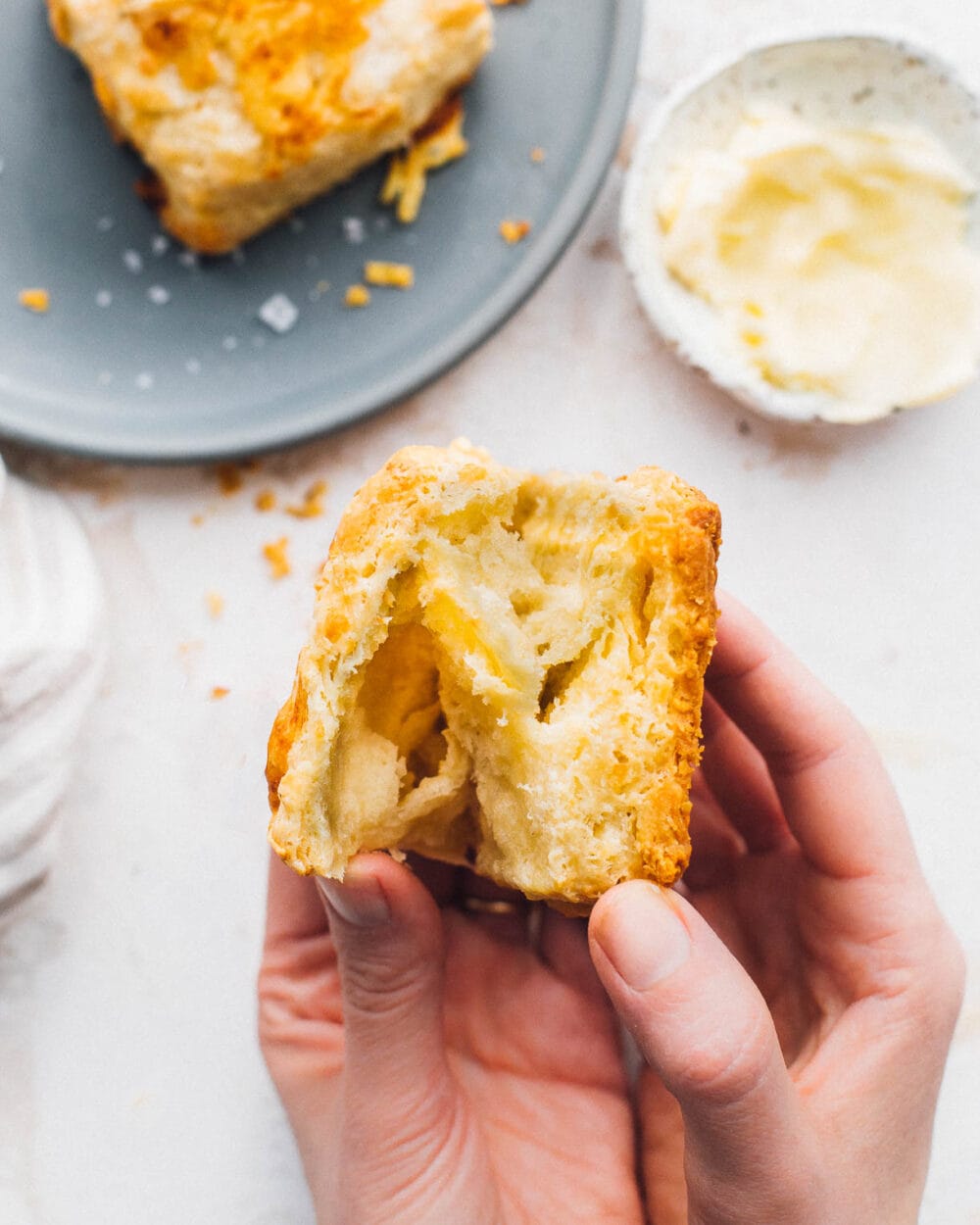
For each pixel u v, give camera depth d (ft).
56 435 1.27
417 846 1.00
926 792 1.36
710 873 1.21
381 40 1.24
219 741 1.33
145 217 1.32
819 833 1.09
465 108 1.32
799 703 1.08
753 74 1.30
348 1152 1.04
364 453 1.34
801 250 1.30
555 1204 1.14
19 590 1.28
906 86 1.30
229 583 1.34
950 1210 1.32
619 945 0.85
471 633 0.89
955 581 1.36
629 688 0.89
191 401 1.31
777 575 1.36
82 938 1.32
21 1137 1.32
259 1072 1.32
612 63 1.28
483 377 1.35
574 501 0.92
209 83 1.24
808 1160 0.90
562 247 1.28
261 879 1.33
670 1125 1.17
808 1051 1.08
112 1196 1.31
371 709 0.94
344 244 1.32
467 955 1.21
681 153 1.31
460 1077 1.18
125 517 1.33
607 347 1.35
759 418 1.35
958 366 1.29
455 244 1.32
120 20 1.22
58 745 1.27
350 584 0.88
